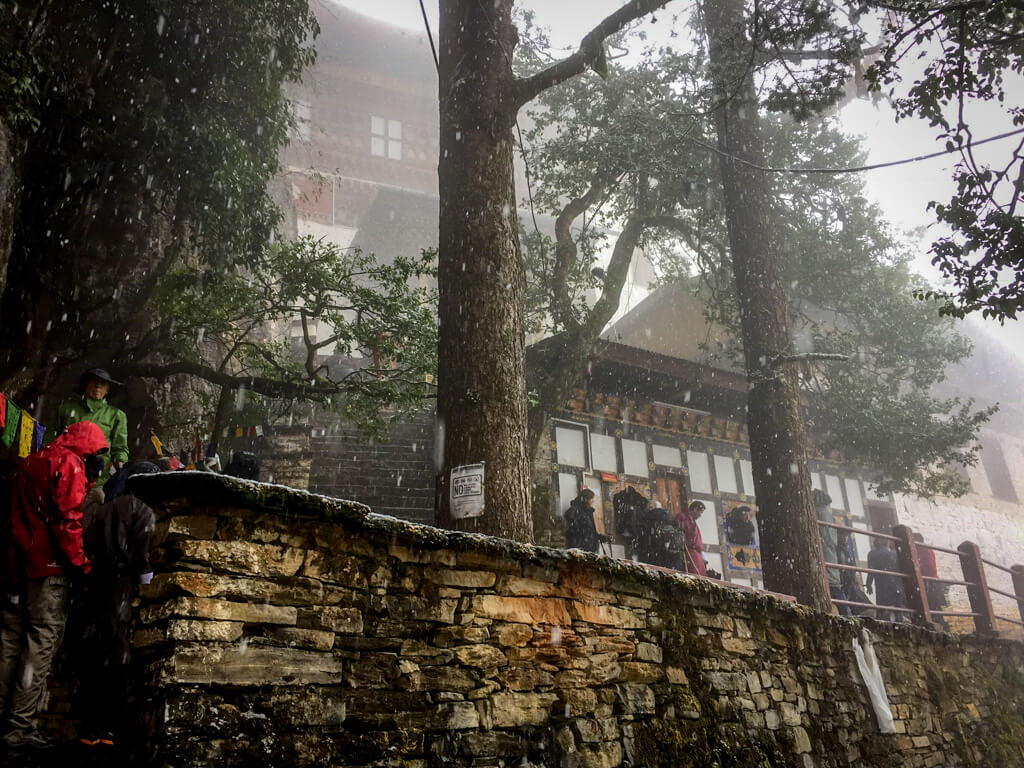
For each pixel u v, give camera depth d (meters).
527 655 4.77
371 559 4.23
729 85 11.35
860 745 7.72
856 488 19.09
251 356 12.67
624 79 14.85
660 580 5.99
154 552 3.72
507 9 7.94
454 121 7.53
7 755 3.66
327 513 3.97
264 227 11.73
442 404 6.66
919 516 20.59
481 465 6.29
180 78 11.45
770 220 11.12
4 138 8.30
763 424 10.10
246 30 11.38
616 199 16.38
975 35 7.61
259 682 3.56
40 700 4.03
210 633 3.49
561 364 13.11
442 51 8.00
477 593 4.66
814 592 9.24
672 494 15.58
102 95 10.76
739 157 11.32
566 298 13.97
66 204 10.53
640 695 5.40
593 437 14.80
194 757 3.27
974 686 10.66
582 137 15.54
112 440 7.05
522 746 4.48
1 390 9.75
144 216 11.73
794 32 9.38
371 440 13.93
